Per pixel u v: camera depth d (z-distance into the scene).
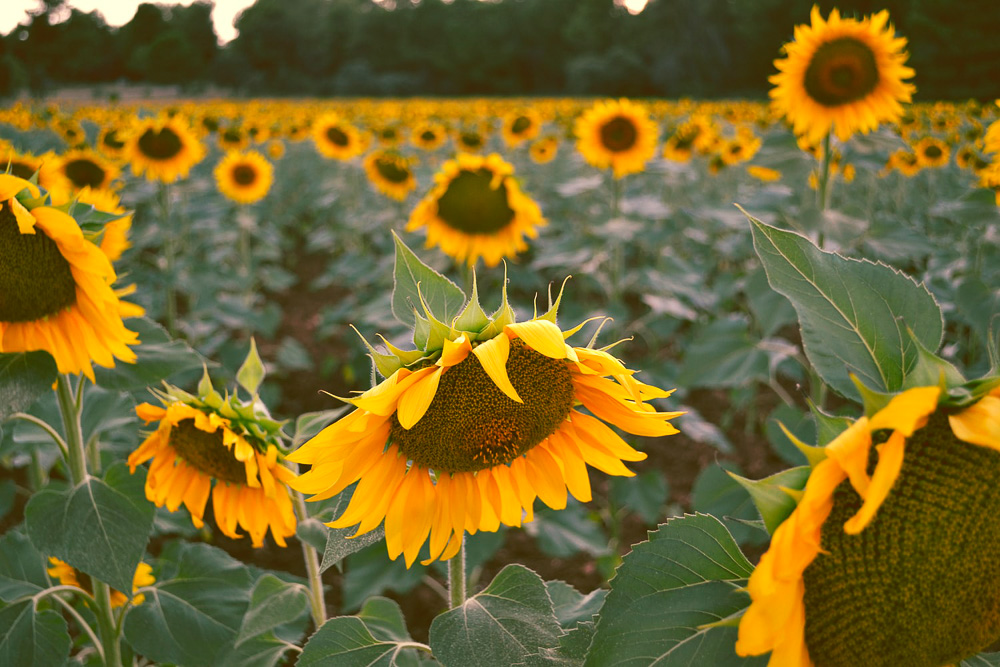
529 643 1.74
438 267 5.79
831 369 1.23
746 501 4.33
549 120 20.91
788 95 4.43
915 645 1.13
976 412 1.04
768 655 1.18
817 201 4.51
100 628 2.81
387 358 1.58
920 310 1.26
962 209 4.91
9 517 5.45
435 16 89.94
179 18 90.00
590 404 1.75
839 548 1.15
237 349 7.68
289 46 90.88
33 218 2.15
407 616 4.85
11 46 71.94
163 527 3.90
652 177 13.36
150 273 7.27
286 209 16.41
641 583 1.28
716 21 70.69
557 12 85.06
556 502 1.73
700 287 6.79
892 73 4.28
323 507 2.61
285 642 2.70
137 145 6.98
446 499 1.72
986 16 41.59
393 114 23.28
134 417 3.06
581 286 9.56
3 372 2.33
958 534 1.11
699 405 7.85
